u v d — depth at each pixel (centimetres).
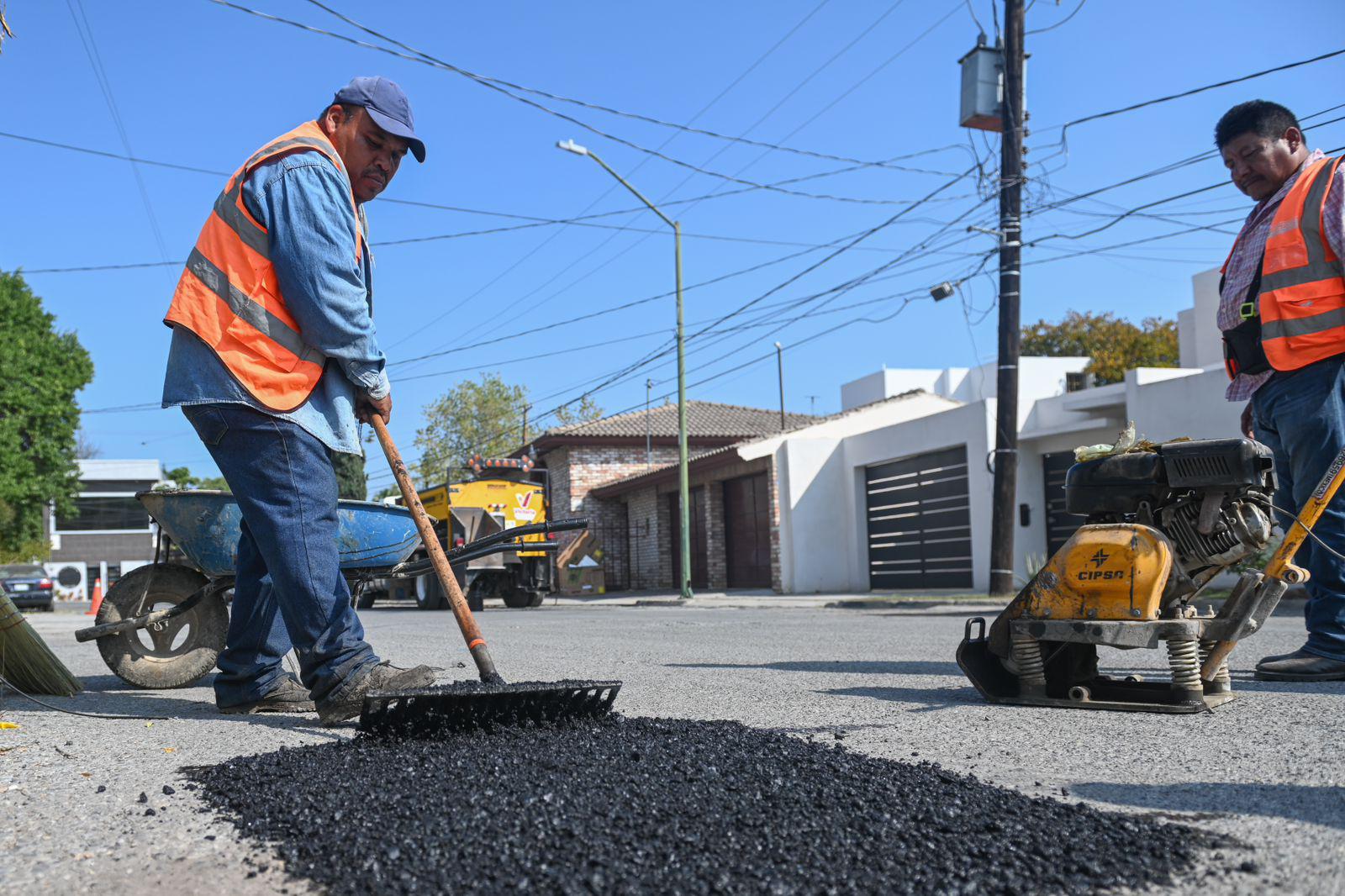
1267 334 444
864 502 2164
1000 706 400
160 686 508
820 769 260
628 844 199
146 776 288
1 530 3853
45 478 3872
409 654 743
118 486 6003
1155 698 384
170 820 238
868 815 218
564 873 184
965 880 182
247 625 417
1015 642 400
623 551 3222
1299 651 461
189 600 500
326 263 361
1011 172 1541
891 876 183
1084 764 287
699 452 3353
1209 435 1388
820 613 1456
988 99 1559
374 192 400
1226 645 373
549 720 326
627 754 278
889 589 2088
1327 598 448
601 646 777
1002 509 1539
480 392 4888
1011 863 190
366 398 390
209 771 282
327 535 377
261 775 268
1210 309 2439
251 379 360
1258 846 202
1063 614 389
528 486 2117
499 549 498
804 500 2167
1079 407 1652
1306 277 434
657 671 564
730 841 200
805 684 485
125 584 501
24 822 239
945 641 766
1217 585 1344
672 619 1338
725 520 2614
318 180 364
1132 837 204
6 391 3791
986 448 1759
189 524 479
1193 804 239
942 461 1922
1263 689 426
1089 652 421
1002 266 1547
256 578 417
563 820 212
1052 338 4712
